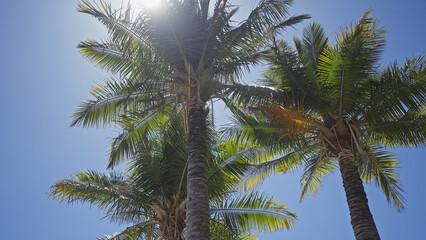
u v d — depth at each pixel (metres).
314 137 14.91
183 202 14.45
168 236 14.03
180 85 12.30
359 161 15.70
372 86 14.30
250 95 13.11
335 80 13.76
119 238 14.98
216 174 15.17
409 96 13.70
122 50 13.08
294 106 13.95
